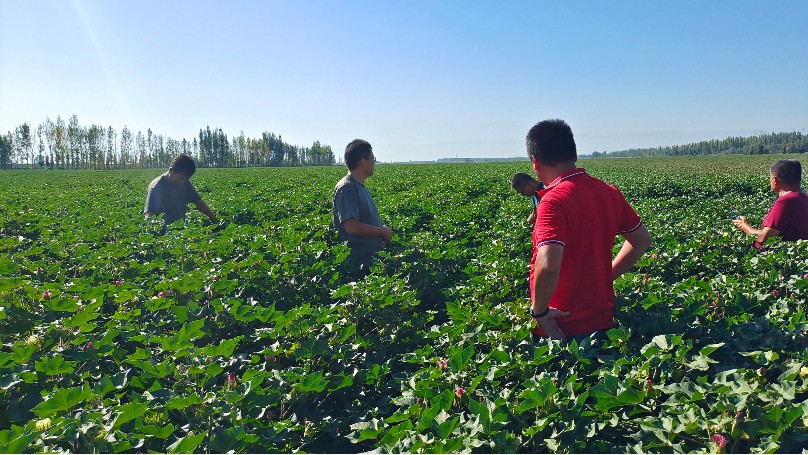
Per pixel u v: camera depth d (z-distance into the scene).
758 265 5.60
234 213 13.92
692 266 6.39
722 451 2.28
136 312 4.58
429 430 2.61
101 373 3.61
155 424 2.83
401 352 4.84
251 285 5.86
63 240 8.64
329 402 3.74
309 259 6.80
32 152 119.94
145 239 8.17
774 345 3.33
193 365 3.43
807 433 2.38
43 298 4.88
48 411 2.76
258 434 2.83
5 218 11.44
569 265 3.44
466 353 3.23
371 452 2.53
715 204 15.48
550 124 3.48
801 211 6.38
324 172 51.28
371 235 6.82
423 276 6.88
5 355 3.32
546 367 3.29
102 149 127.19
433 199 17.12
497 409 2.65
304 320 4.13
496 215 12.70
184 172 9.11
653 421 2.55
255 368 3.79
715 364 3.23
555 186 3.41
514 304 4.46
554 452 2.44
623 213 3.70
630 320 3.94
